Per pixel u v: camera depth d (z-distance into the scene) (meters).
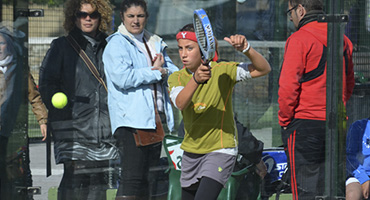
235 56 13.09
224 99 10.84
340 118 12.69
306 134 12.60
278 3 13.23
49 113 11.74
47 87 11.70
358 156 13.71
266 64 10.48
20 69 11.39
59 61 11.73
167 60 12.42
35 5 11.48
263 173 13.05
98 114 11.91
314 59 12.41
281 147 13.24
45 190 11.77
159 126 12.10
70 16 11.73
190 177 11.19
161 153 12.18
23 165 11.58
